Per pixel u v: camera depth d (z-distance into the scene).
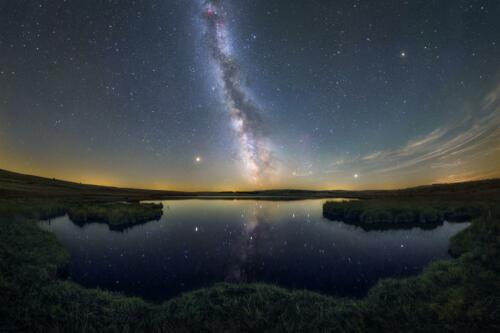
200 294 7.48
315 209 37.62
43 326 5.86
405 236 18.92
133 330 6.02
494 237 11.73
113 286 10.32
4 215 17.80
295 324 6.09
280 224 24.70
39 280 7.81
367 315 6.27
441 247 15.57
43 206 27.09
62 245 14.75
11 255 9.52
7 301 6.45
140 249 15.89
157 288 10.10
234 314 6.40
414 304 6.55
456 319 5.80
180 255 14.79
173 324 6.09
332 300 7.23
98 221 24.77
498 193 45.12
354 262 13.34
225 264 13.17
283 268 12.60
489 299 6.30
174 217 29.19
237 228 22.81
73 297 7.16
